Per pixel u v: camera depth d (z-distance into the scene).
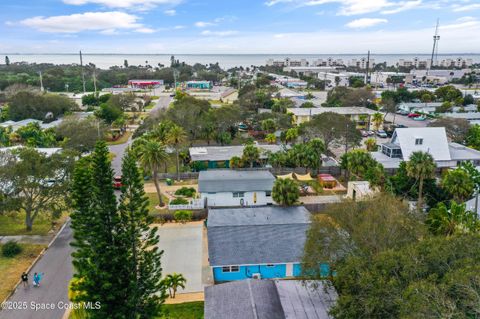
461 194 39.84
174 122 71.50
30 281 30.61
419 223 26.69
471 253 19.06
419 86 173.25
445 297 15.79
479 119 89.31
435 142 59.06
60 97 105.62
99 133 68.69
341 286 21.98
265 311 23.70
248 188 46.59
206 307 24.73
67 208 39.44
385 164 56.06
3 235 38.56
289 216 37.78
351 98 110.38
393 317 17.78
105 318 21.91
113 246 22.48
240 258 31.08
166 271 32.34
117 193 49.34
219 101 134.62
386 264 19.56
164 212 43.84
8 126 80.44
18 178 36.72
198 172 56.66
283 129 80.19
